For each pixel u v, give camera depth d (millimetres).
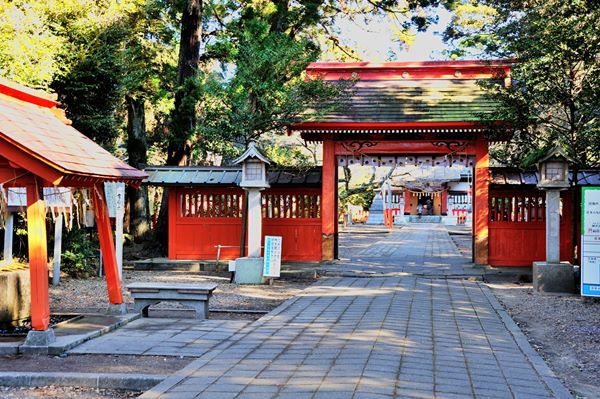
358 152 18297
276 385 6379
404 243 30703
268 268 15195
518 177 17484
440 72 18609
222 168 18828
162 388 6289
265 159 15383
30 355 7816
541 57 14641
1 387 6734
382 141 18156
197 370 6992
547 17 15281
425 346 8180
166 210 20906
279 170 18891
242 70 17562
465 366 7215
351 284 14820
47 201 12258
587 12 14766
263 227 18781
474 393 6176
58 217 13016
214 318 10641
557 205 14039
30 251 8016
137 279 16031
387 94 18250
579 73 14906
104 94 16875
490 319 10312
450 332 9164
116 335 8984
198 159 28797
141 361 7539
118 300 10312
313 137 18391
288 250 18719
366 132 17609
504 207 17656
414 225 54344
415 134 17922
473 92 17984
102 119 16781
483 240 17578
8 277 9578
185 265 18266
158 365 7355
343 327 9477
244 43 18203
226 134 17703
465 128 16875
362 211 62938
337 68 18953
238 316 10914
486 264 17578
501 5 22453
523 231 17484
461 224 56750
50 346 7871
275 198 18797
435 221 60594
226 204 19031
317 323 9836
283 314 10719
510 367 7234
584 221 12500
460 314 10734
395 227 49875
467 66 18453
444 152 17969
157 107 25297
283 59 17578
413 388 6262
